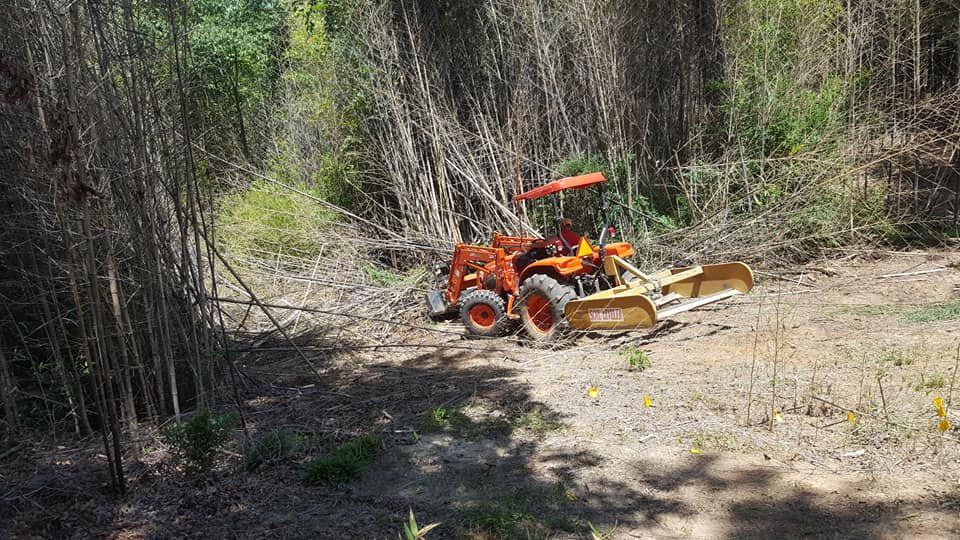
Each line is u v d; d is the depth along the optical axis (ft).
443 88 35.50
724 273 24.57
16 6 13.37
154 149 16.60
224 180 41.16
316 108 43.32
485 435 15.78
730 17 35.73
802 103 34.40
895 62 34.01
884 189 34.14
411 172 35.53
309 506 12.93
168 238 17.56
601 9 33.42
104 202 14.87
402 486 13.57
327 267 32.86
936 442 13.44
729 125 34.01
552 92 34.53
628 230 32.63
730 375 18.34
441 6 36.06
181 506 13.15
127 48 15.71
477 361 22.24
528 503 12.59
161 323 16.39
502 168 34.76
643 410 16.46
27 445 16.10
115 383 16.87
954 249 31.83
